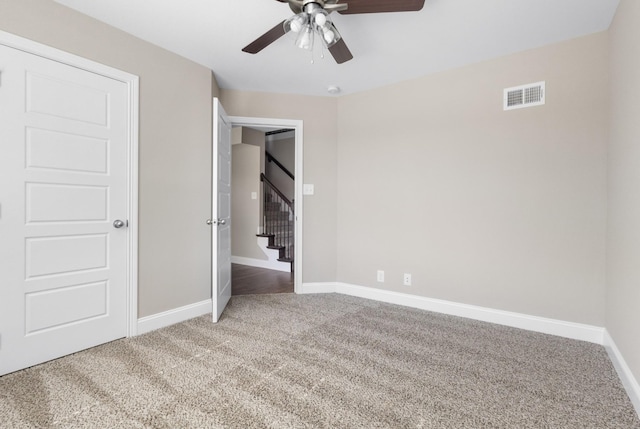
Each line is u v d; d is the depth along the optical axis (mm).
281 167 6805
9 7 1894
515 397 1745
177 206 2826
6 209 1907
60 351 2148
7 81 1896
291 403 1673
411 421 1541
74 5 2109
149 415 1563
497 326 2787
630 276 1824
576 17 2221
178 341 2441
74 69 2174
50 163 2080
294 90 3662
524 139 2709
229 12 2176
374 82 3416
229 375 1947
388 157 3479
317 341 2463
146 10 2158
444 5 2074
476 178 2945
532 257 2689
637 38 1740
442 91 3125
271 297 3684
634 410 1640
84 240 2258
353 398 1723
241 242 5855
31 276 2018
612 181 2236
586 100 2459
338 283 3887
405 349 2330
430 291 3219
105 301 2379
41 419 1523
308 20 1820
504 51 2721
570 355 2238
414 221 3312
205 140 3047
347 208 3797
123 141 2443
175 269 2824
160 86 2674
